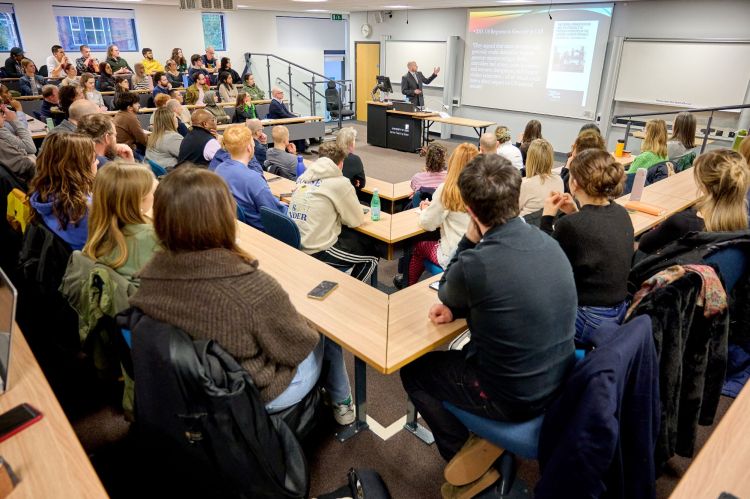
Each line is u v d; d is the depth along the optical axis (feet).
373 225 9.21
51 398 3.77
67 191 6.18
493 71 29.04
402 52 33.86
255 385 3.95
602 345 3.81
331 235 8.54
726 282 6.26
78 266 5.33
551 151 9.36
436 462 6.08
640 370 3.89
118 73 28.89
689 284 4.85
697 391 5.47
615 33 23.84
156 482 4.40
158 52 33.22
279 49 37.91
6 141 9.73
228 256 3.73
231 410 3.56
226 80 29.12
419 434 6.46
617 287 5.39
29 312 7.40
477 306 4.08
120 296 5.19
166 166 13.39
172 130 13.56
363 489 5.20
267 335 3.92
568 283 4.09
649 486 4.12
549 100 26.96
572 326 4.20
